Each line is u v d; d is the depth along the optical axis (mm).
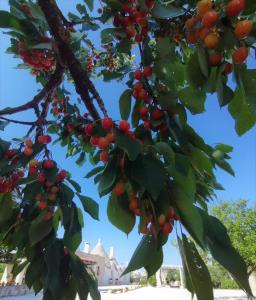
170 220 956
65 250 1639
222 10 815
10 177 1804
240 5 785
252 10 847
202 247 829
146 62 1309
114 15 1606
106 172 1011
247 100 844
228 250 832
